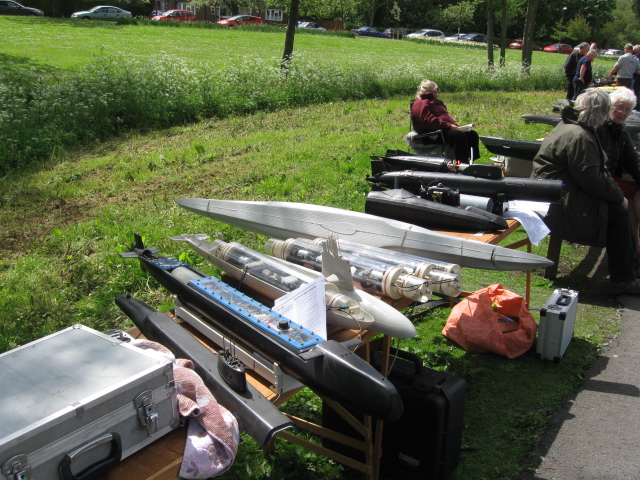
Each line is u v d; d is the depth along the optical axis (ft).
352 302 8.80
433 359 13.61
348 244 11.60
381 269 10.14
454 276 9.99
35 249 19.44
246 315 8.30
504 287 17.93
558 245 18.15
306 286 8.45
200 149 32.55
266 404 7.26
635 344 14.51
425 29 227.81
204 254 11.67
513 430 11.30
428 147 23.82
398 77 60.80
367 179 16.81
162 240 19.29
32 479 5.49
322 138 36.55
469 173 15.53
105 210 23.31
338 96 53.31
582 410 11.89
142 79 41.83
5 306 15.19
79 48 84.02
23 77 42.11
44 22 128.88
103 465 6.00
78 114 36.65
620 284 17.08
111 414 6.05
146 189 26.48
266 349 7.80
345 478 10.09
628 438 10.99
